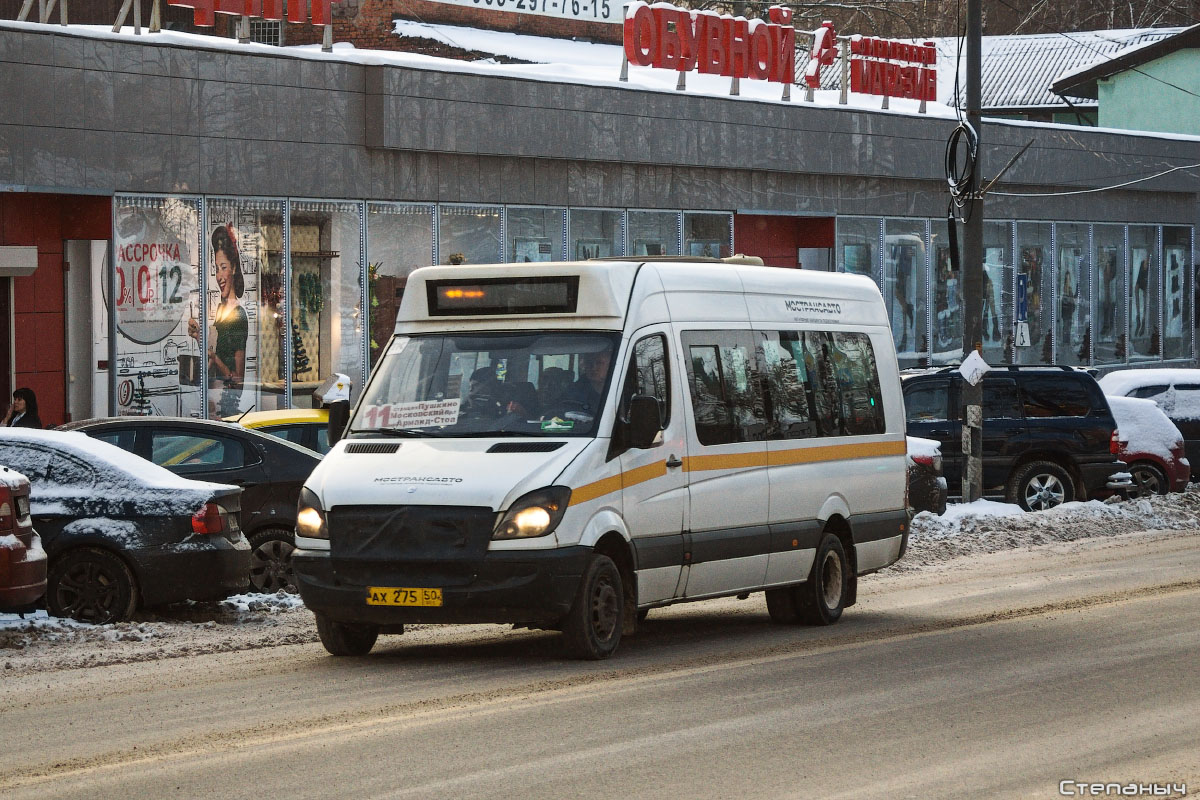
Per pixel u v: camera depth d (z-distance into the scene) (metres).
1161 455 33.34
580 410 15.99
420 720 12.82
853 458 19.86
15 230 29.62
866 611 20.27
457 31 44.75
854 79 47.91
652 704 13.52
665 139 41.25
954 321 52.31
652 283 17.00
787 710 13.27
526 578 15.05
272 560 21.38
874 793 10.48
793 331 19.20
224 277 32.25
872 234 48.97
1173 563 24.53
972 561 25.69
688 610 20.83
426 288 17.06
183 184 31.36
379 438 16.44
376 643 17.56
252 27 45.03
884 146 48.25
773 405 18.52
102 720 12.95
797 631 18.45
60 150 29.39
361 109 34.62
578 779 10.82
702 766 11.21
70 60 29.52
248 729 12.51
